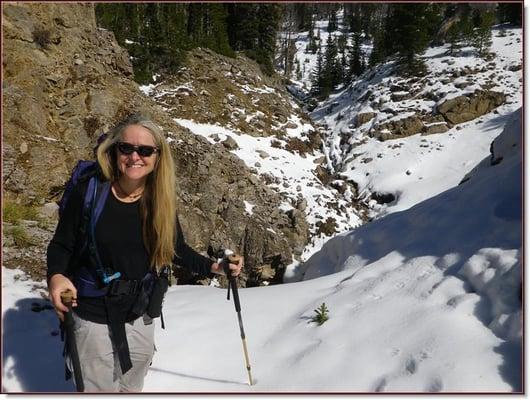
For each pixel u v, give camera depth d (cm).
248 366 316
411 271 409
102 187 228
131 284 235
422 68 2934
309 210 1493
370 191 2006
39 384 311
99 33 1034
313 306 415
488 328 304
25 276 463
